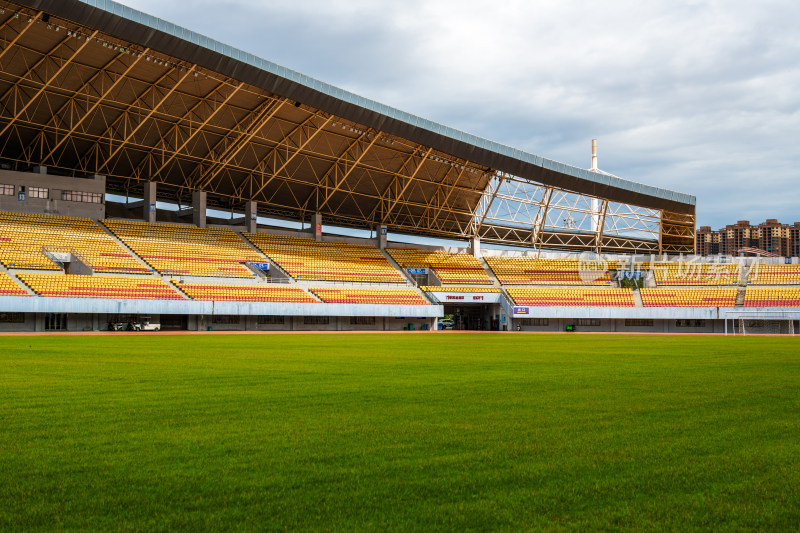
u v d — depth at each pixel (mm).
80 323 56969
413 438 8211
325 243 83562
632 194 76562
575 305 78188
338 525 5102
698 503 5637
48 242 63531
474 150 67938
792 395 12508
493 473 6547
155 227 72000
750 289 78000
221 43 51625
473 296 78250
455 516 5301
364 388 13578
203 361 21125
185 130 64750
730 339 48906
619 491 5973
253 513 5363
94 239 66688
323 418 9688
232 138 67125
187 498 5738
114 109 59719
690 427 9008
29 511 5395
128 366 18844
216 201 80625
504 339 45688
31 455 7219
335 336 49531
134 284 61688
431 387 13812
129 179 72562
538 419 9641
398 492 5922
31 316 54375
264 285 69625
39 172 65750
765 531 5004
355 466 6801
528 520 5215
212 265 70250
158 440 8039
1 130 59688
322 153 71438
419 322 74812
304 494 5855
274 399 11766
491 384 14453
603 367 19562
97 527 5051
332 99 59250
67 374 16250
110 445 7738
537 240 90688
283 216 84875
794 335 63688
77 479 6301
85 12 44781
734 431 8719
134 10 46750
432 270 84562
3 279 54062
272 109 62219
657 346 35312
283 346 32031
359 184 78438
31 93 55594
